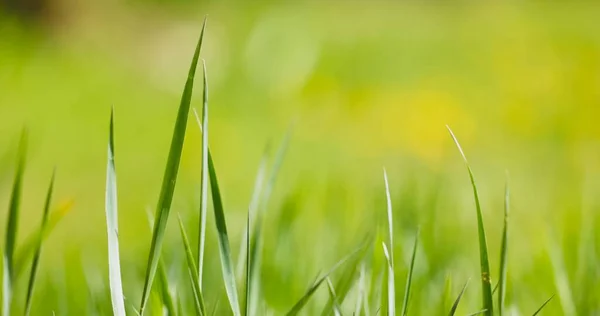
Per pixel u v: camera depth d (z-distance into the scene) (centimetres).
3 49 509
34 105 411
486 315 95
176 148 93
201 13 621
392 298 95
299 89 421
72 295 118
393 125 359
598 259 115
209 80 436
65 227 221
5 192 246
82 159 324
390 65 484
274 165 104
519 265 129
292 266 116
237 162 317
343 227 140
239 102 409
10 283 99
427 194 164
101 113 394
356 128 366
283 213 119
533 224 170
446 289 102
